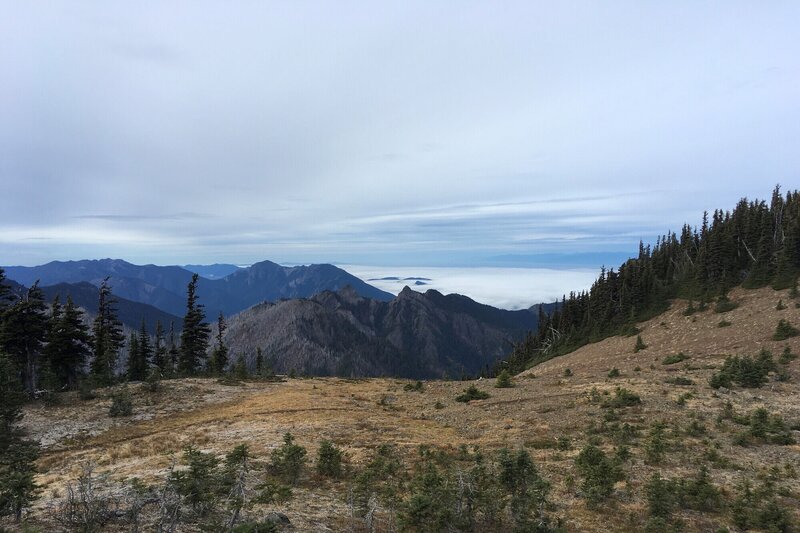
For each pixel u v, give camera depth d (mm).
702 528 16172
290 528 14086
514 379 56375
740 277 79438
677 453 23875
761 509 16844
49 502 16109
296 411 38031
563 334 105938
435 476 17125
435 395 47625
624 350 69438
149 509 14609
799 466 21797
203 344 72500
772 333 53250
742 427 27453
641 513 17500
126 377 65812
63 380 51062
